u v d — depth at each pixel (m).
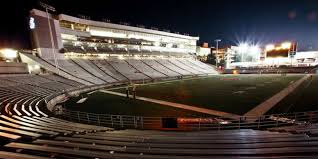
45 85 29.88
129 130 12.03
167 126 13.10
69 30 45.12
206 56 92.44
